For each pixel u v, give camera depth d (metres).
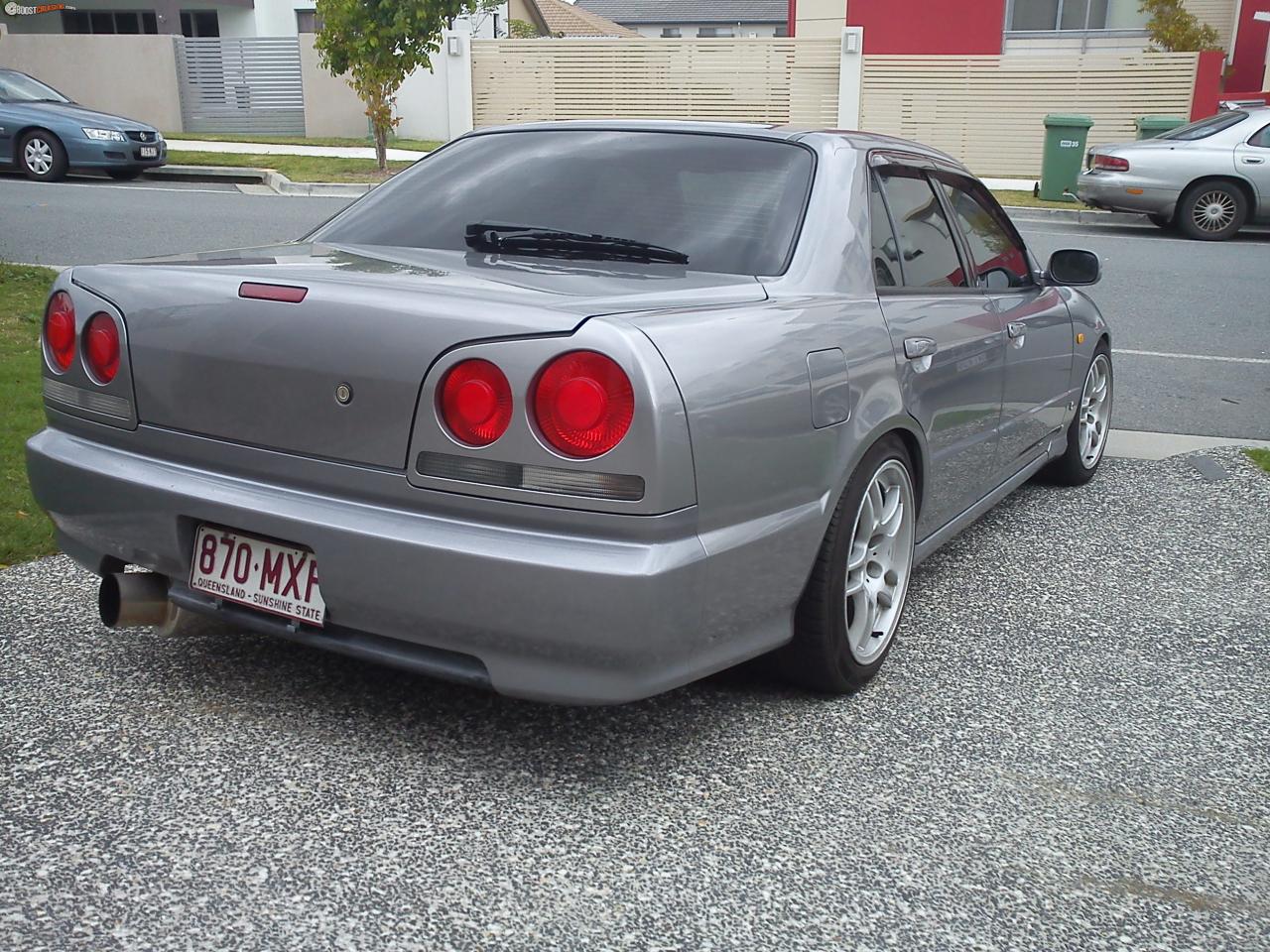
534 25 40.69
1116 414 6.87
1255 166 14.56
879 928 2.29
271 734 2.90
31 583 3.82
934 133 20.84
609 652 2.42
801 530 2.80
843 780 2.83
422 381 2.46
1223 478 5.67
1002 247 4.43
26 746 2.80
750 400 2.58
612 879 2.40
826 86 21.06
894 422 3.17
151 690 3.11
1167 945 2.29
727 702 3.20
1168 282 11.48
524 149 3.59
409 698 3.12
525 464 2.40
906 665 3.52
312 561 2.66
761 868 2.46
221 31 26.02
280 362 2.61
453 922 2.24
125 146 15.86
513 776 2.76
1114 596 4.16
